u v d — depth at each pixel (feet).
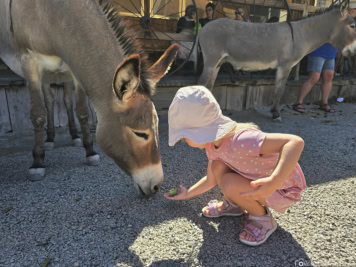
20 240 5.80
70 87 11.44
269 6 18.78
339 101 22.27
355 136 13.46
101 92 6.46
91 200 7.42
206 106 5.23
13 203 7.21
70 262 5.20
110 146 6.48
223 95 18.19
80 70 6.77
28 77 8.31
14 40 8.29
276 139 5.02
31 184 8.33
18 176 8.92
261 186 4.93
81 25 6.64
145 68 6.21
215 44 14.80
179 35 17.84
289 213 6.79
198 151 11.57
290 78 21.20
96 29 6.60
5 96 11.95
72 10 6.70
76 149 11.62
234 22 14.88
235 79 18.25
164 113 16.34
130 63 5.11
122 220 6.54
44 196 7.60
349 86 23.13
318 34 15.24
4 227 6.21
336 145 12.09
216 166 6.02
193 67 20.22
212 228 6.29
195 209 7.08
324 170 9.40
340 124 15.76
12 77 12.61
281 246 5.66
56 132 13.21
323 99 18.95
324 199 7.43
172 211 6.96
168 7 20.72
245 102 19.04
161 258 5.32
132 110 5.90
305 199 7.43
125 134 6.15
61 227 6.25
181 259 5.30
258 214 5.84
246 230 5.79
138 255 5.40
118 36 6.73
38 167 8.64
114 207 7.10
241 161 5.54
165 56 6.97
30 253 5.43
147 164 6.24
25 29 7.67
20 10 7.65
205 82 15.34
